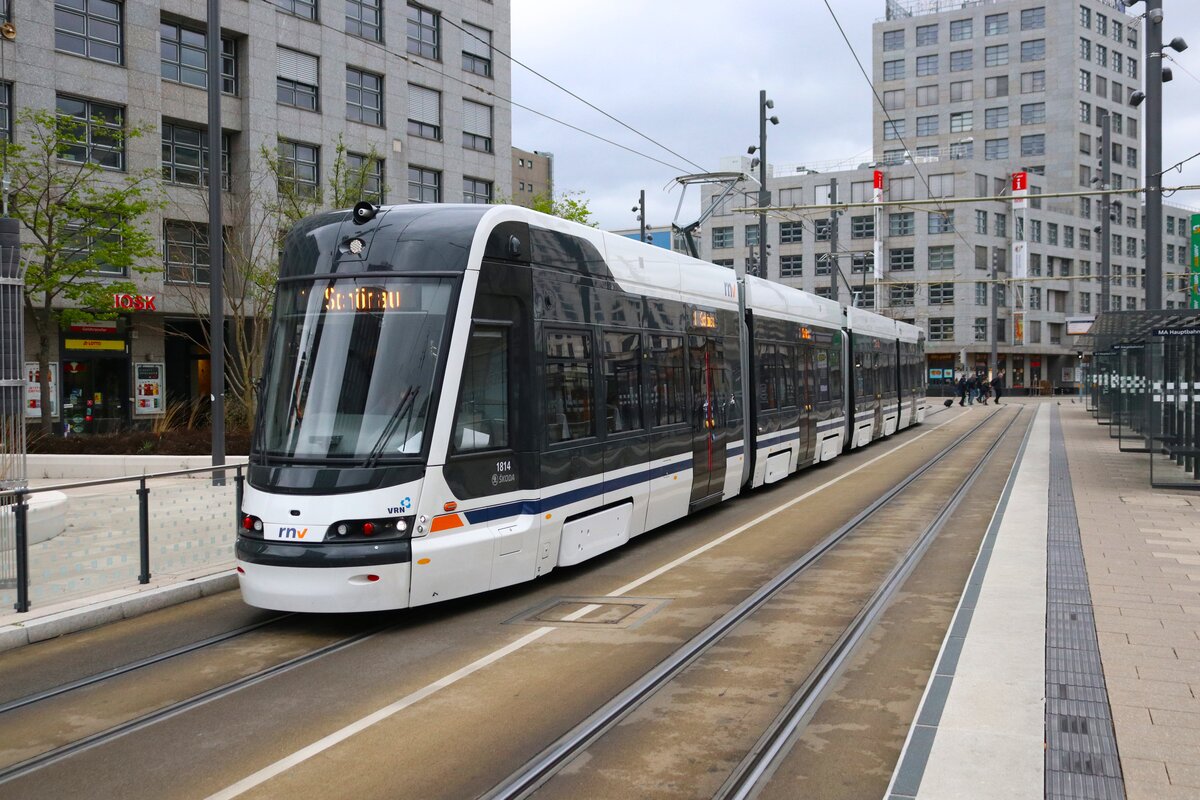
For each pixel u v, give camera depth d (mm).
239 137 30469
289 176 24984
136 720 5891
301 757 5223
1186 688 5625
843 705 5789
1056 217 81250
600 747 5246
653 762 5027
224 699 6246
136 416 29109
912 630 7445
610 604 8531
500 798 4605
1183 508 12938
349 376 7859
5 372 11133
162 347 29812
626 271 10836
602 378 10109
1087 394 49562
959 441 26625
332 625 8086
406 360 7867
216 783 4922
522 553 8656
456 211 8469
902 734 5309
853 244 77875
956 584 9039
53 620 8000
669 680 6371
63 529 8672
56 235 22047
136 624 8414
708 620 7891
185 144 29359
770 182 79938
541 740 5367
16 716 6062
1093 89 83875
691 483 12328
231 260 25438
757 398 15203
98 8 26812
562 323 9359
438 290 8016
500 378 8500
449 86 37188
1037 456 21000
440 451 7820
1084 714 5219
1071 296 83625
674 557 10648
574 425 9508
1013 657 6285
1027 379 80688
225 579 9727
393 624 8023
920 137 86875
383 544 7496
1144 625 7020
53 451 20719
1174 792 4238
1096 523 11750
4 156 20812
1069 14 81188
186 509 9992
